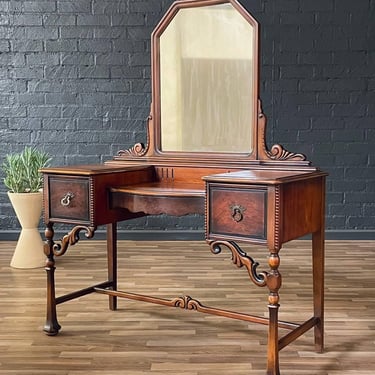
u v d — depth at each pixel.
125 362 1.90
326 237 3.88
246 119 2.12
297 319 2.29
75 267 3.15
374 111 3.79
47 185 2.13
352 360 1.91
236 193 1.72
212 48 2.17
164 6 3.78
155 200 2.01
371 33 3.73
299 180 1.75
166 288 2.74
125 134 3.88
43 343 2.07
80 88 3.85
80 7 3.79
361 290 2.70
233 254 1.75
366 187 3.85
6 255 3.46
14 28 3.80
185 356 1.95
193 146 2.23
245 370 1.83
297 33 3.75
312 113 3.81
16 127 3.88
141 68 3.83
